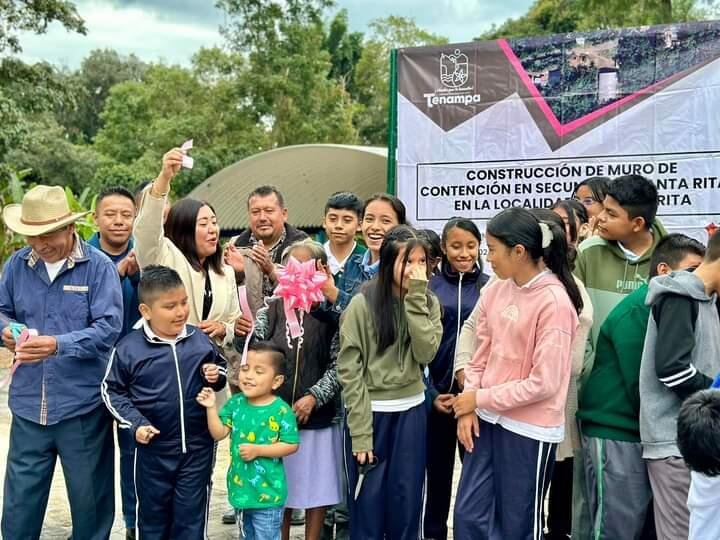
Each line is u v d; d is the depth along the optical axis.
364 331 3.50
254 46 25.05
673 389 2.90
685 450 2.29
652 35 6.02
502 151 6.47
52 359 3.54
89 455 3.62
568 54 6.25
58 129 36.22
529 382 3.06
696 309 2.91
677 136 5.99
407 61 6.70
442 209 6.66
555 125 6.31
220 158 25.56
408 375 3.49
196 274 3.95
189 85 28.09
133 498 4.17
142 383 3.43
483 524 3.27
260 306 4.41
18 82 18.00
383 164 13.33
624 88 6.12
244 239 5.15
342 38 42.69
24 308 3.59
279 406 3.53
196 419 3.51
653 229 3.81
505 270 3.14
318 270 3.73
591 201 4.96
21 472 3.58
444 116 6.61
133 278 4.22
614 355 3.24
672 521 3.00
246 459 3.47
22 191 11.50
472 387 3.32
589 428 3.31
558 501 4.08
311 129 25.25
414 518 3.55
